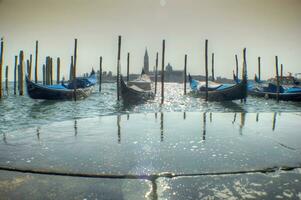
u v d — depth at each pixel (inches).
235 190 73.9
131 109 830.5
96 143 130.3
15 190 73.0
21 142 133.1
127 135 149.7
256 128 170.1
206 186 76.6
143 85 1273.4
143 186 76.6
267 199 68.4
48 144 128.4
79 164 96.0
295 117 221.1
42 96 967.6
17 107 853.8
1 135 150.9
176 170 90.0
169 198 68.8
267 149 118.0
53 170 89.2
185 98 1221.7
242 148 120.0
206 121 200.8
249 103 1030.4
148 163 97.4
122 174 85.7
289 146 123.5
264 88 1229.1
